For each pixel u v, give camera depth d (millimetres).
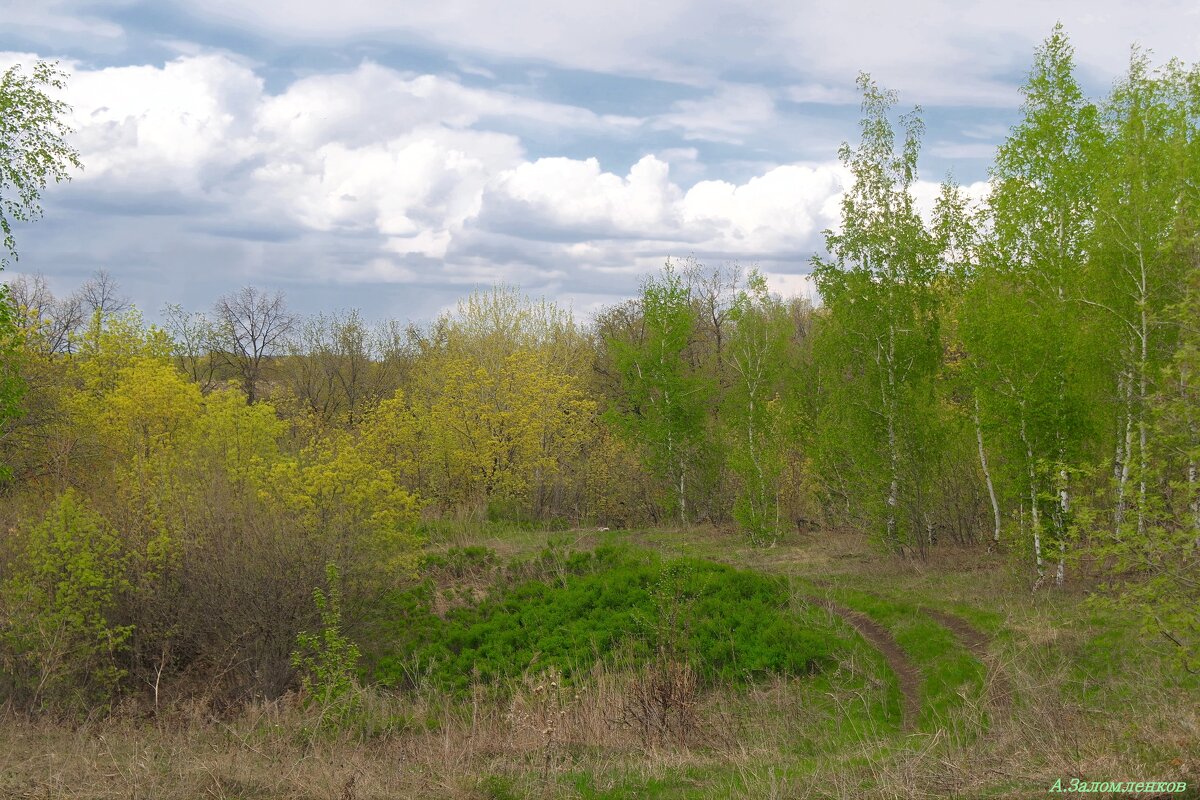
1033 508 16828
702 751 10812
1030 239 20438
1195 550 9484
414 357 45812
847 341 22562
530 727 11367
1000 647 13492
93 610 14125
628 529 29562
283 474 16453
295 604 14727
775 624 15680
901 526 21641
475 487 29219
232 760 9133
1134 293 17156
